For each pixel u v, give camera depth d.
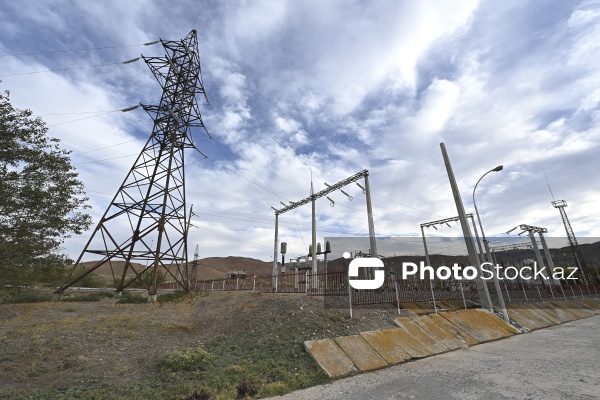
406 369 8.43
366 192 26.59
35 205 14.02
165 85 29.36
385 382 7.26
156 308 16.89
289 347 9.06
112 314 14.05
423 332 11.66
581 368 8.14
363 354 9.05
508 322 16.33
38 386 6.16
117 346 8.81
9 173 13.60
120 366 7.46
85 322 11.44
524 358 9.55
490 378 7.33
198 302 18.48
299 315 11.46
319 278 17.30
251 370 7.61
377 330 10.86
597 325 18.62
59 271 15.12
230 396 6.38
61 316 13.53
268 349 8.98
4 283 13.28
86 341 9.05
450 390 6.52
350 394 6.51
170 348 8.86
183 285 25.75
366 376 7.83
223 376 7.20
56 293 20.67
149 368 7.46
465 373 7.85
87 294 23.84
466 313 15.19
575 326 18.48
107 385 6.42
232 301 16.48
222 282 34.28
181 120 28.69
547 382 6.89
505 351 10.76
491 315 16.16
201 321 12.34
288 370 7.80
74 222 15.45
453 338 11.98
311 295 15.07
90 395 5.90
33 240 14.02
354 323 11.34
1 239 13.06
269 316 11.53
